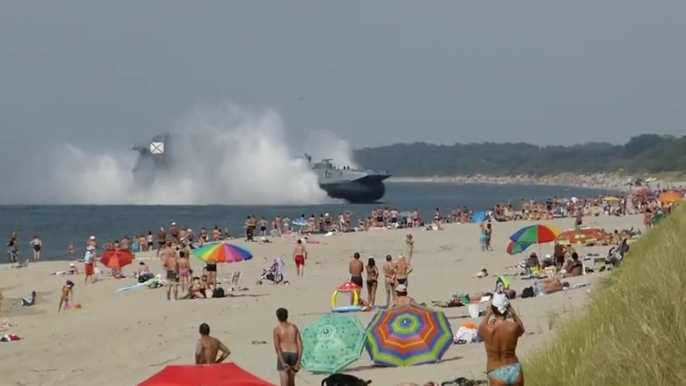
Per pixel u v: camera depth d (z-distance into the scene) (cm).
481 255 17662
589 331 4656
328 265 16688
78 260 19625
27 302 12325
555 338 5341
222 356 6066
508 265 15450
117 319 10550
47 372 7769
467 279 13350
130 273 15638
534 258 13525
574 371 4109
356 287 10250
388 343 6538
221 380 4212
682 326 3572
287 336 5953
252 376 4309
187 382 4188
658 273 4456
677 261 4484
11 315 11300
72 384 7288
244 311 10719
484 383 5325
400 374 6184
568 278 11450
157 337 9225
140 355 8350
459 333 7581
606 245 17150
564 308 7450
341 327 6412
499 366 3781
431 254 18275
